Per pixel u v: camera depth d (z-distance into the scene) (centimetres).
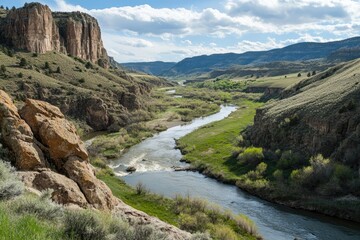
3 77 11619
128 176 6450
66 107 11419
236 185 6019
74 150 2244
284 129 7350
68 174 2105
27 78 12006
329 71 11819
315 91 9075
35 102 2430
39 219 1174
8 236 831
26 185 1770
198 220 3838
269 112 8719
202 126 11331
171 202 4488
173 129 11544
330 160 5881
